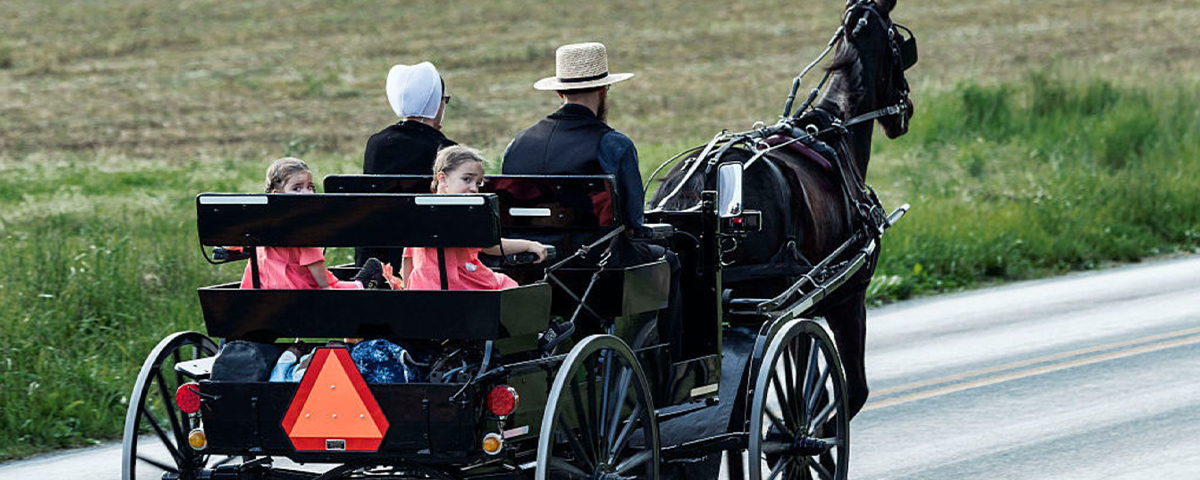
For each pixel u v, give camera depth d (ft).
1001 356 117.80
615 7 547.08
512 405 57.67
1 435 96.53
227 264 137.28
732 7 547.08
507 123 298.97
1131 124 235.61
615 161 69.26
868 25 96.27
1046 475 83.05
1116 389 104.68
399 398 58.23
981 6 526.98
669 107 320.91
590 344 61.46
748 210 80.02
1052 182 200.23
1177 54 393.91
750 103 327.88
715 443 71.72
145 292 124.98
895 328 132.57
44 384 103.45
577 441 62.39
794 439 74.43
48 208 176.04
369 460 59.31
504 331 58.75
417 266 61.72
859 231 88.94
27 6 541.75
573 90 71.10
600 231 67.72
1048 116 260.21
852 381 91.45
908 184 206.59
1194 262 169.68
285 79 378.94
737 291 81.87
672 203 81.05
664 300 70.03
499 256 67.36
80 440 97.55
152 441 97.04
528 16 522.47
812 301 80.18
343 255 145.18
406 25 500.74
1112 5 519.60
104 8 540.11
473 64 412.16
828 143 91.71
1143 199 189.47
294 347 62.44
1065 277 162.50
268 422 59.98
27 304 118.32
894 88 99.25
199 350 70.28
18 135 279.28
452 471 60.59
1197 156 217.97
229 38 467.52
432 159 81.10
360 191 74.28
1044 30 458.50
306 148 263.49
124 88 360.28
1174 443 89.15
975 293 152.76
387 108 330.95
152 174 219.20
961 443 91.35
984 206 182.39
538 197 67.72
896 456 88.89
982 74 359.25
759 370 70.18
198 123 301.63
